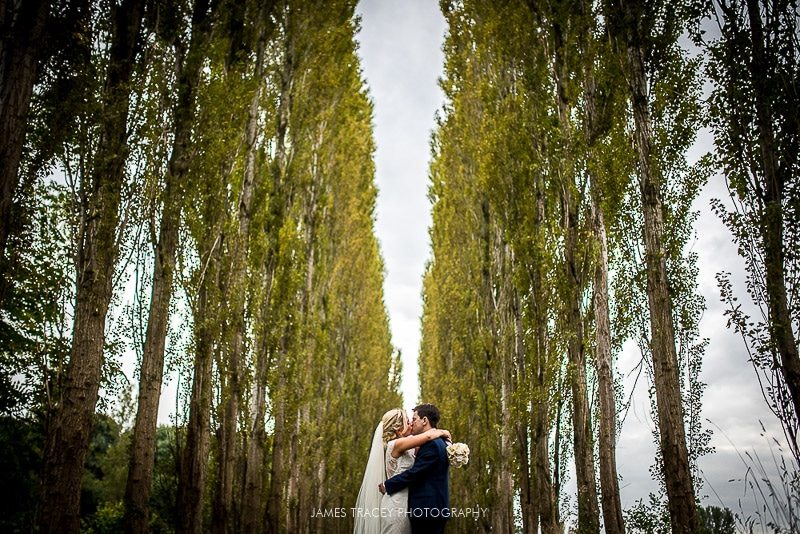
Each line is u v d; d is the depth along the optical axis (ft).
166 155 33.30
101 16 30.40
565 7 40.65
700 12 25.04
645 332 32.55
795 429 20.34
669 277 31.45
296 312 55.57
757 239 22.71
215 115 35.17
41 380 37.58
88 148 29.22
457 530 77.15
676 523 24.90
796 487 14.79
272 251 53.98
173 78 33.71
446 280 85.35
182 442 38.73
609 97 36.83
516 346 54.49
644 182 29.81
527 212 43.73
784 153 22.88
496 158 45.65
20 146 20.95
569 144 39.09
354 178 86.38
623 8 32.27
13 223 29.66
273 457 55.01
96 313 27.86
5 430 43.65
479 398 61.31
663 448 26.05
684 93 31.27
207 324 39.14
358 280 98.89
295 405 55.77
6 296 37.37
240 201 46.91
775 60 23.47
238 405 43.62
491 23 44.83
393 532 15.60
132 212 30.55
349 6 61.36
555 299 38.68
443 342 90.53
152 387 32.50
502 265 60.44
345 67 69.36
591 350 38.06
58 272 34.01
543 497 40.45
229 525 42.27
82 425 26.63
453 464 16.49
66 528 25.50
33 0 21.66
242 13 41.93
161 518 49.49
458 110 66.33
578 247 38.17
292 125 57.52
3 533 42.42
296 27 58.23
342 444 93.66
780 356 21.17
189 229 35.53
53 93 28.53
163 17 33.17
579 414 36.50
